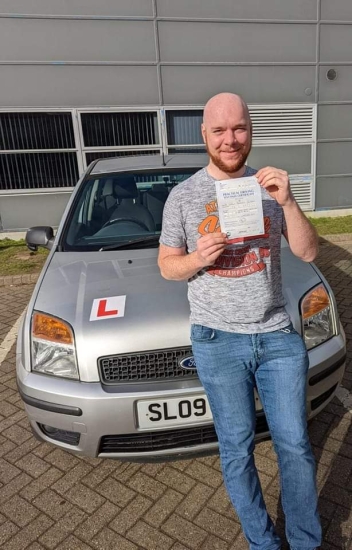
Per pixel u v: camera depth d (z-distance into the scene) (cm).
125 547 177
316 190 935
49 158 809
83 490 209
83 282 226
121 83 798
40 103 780
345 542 172
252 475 152
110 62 784
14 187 809
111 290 214
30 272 603
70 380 187
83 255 264
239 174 146
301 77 865
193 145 858
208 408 184
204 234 144
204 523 186
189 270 139
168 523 187
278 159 902
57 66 769
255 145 884
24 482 216
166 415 183
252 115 866
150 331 186
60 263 255
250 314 144
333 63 870
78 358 186
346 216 936
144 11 774
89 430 184
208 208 143
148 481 212
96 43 773
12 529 189
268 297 145
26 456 235
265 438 196
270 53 839
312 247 146
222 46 818
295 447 146
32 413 195
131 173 325
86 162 822
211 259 133
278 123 880
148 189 315
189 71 819
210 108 137
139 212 301
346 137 918
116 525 188
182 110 838
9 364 345
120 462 226
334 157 925
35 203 823
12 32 742
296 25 834
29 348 199
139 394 179
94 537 183
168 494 203
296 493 148
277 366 147
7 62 752
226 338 147
